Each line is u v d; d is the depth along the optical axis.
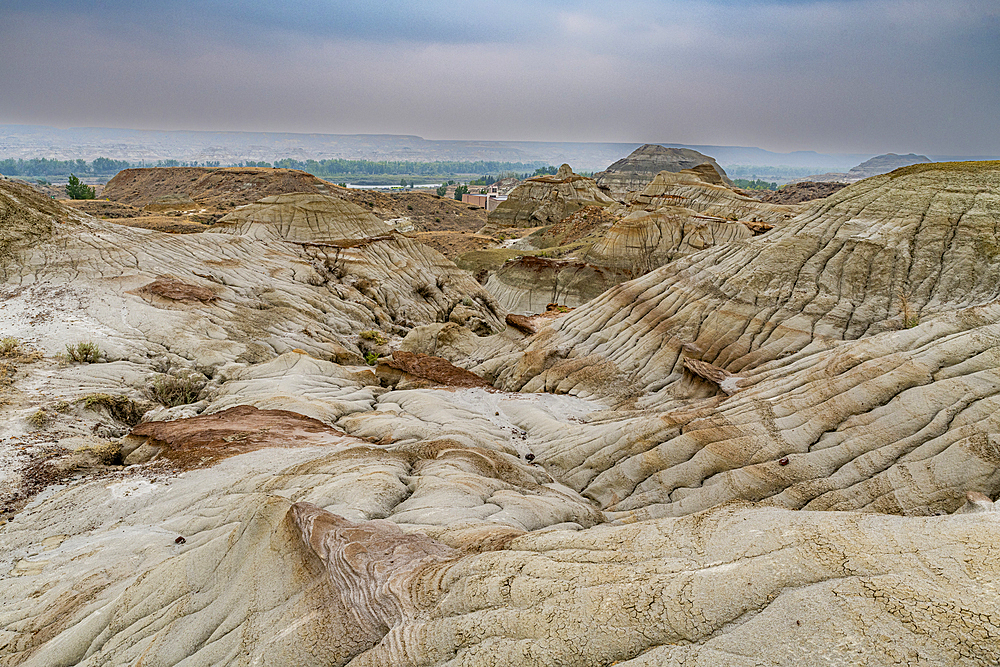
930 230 24.19
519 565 7.66
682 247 64.88
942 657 4.60
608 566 7.25
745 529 7.39
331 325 39.94
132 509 13.66
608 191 175.88
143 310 28.89
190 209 110.31
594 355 28.73
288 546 9.03
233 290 37.12
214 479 14.59
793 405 16.95
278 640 7.57
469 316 50.72
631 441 18.53
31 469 15.36
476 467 15.84
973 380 14.27
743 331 24.47
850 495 13.51
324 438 17.81
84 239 33.84
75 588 10.43
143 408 21.44
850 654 4.91
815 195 143.00
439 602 7.46
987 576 5.18
